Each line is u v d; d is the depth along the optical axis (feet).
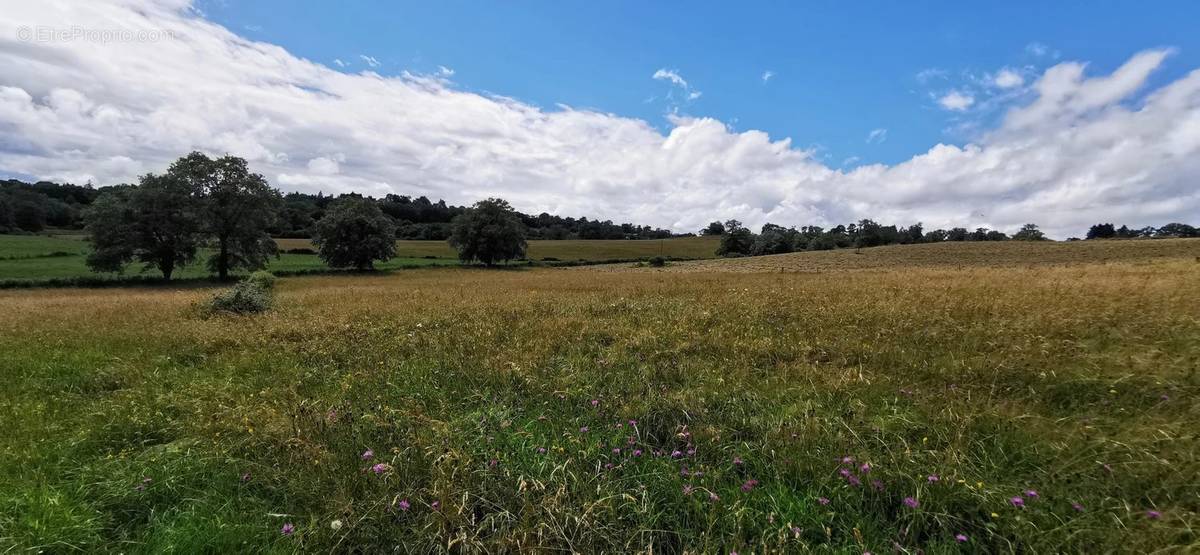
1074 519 8.43
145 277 156.76
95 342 28.43
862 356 18.58
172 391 18.11
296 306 46.57
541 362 19.34
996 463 10.54
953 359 17.39
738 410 13.98
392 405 15.34
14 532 9.12
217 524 9.66
